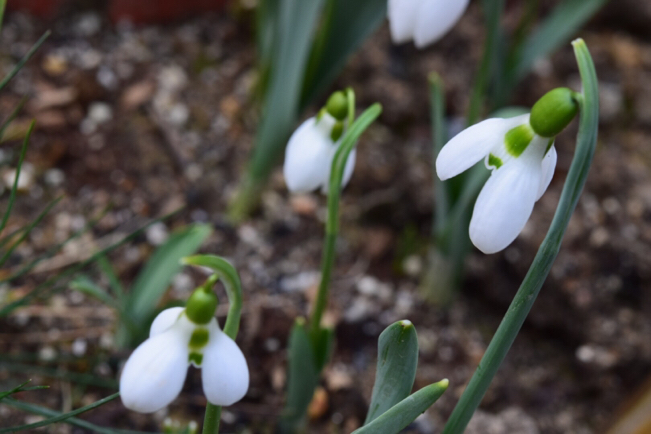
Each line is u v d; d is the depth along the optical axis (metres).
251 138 0.80
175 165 0.75
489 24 0.53
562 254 0.69
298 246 0.73
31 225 0.49
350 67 0.83
